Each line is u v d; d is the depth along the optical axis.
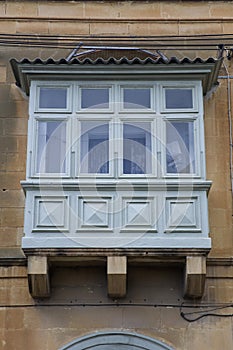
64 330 14.23
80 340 14.12
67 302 14.42
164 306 14.41
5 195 15.21
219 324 14.30
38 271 14.04
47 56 16.44
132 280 14.57
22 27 16.64
